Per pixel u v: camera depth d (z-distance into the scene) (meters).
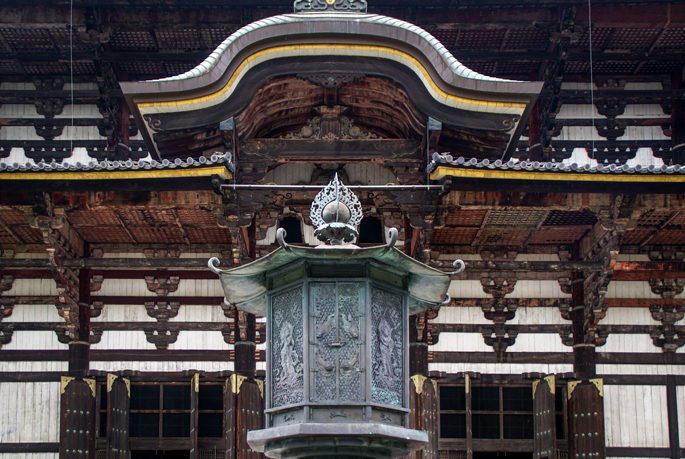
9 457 19.84
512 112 18.38
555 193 18.52
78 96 22.89
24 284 20.84
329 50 18.47
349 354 10.76
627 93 23.09
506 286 21.00
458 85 18.14
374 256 10.90
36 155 23.00
